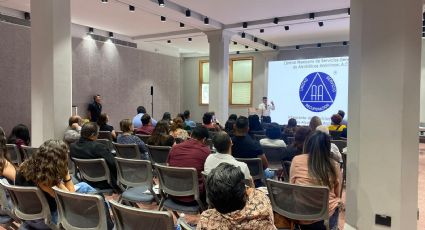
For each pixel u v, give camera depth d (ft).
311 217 7.29
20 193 6.95
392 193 9.09
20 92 26.50
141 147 13.87
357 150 9.78
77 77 31.19
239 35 33.32
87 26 31.45
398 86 8.87
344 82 34.86
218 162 8.82
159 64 41.55
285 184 7.29
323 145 7.86
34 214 7.09
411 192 9.25
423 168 20.83
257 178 11.11
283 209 7.59
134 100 37.99
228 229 4.46
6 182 7.40
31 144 18.26
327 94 35.88
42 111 17.30
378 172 9.26
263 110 39.32
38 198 6.92
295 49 41.65
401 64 8.81
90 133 10.78
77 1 22.85
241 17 27.61
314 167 7.75
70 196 6.19
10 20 25.67
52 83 16.93
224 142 8.90
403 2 8.75
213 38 30.89
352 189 9.94
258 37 36.06
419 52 9.14
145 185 9.90
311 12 25.85
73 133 14.62
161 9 23.88
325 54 39.70
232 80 46.39
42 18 17.03
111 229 6.84
